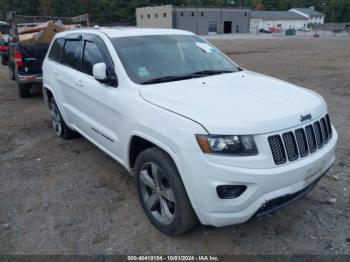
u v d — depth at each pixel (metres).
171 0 94.62
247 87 3.37
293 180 2.64
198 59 4.10
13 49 9.04
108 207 3.59
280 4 123.38
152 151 2.96
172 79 3.59
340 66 13.99
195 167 2.54
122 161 3.61
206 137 2.51
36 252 2.94
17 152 5.18
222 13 74.19
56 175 4.36
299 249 2.90
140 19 78.56
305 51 22.41
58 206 3.63
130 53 3.76
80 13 78.50
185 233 3.13
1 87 10.66
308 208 3.47
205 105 2.81
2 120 6.95
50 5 77.31
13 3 75.81
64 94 4.96
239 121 2.56
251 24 92.25
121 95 3.41
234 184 2.49
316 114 2.97
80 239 3.09
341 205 3.51
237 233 3.12
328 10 113.50
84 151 5.15
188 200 2.74
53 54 5.52
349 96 8.10
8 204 3.70
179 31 4.57
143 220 3.36
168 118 2.78
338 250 2.88
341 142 5.15
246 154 2.51
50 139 5.73
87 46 4.32
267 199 2.54
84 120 4.36
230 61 4.46
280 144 2.61
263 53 21.16
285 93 3.23
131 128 3.18
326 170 3.06
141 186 3.26
